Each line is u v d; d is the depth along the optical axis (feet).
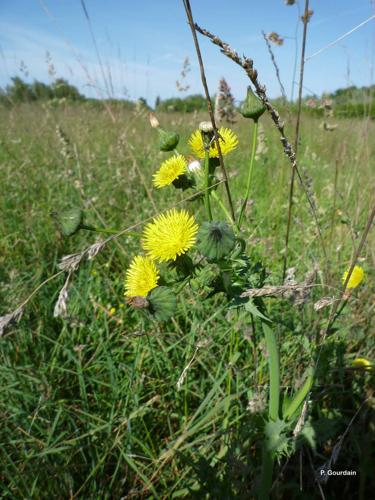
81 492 0.61
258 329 0.77
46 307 0.90
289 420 0.52
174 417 0.73
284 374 0.71
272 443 0.52
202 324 0.76
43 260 1.04
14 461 0.64
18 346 0.81
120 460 0.62
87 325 0.83
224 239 0.43
